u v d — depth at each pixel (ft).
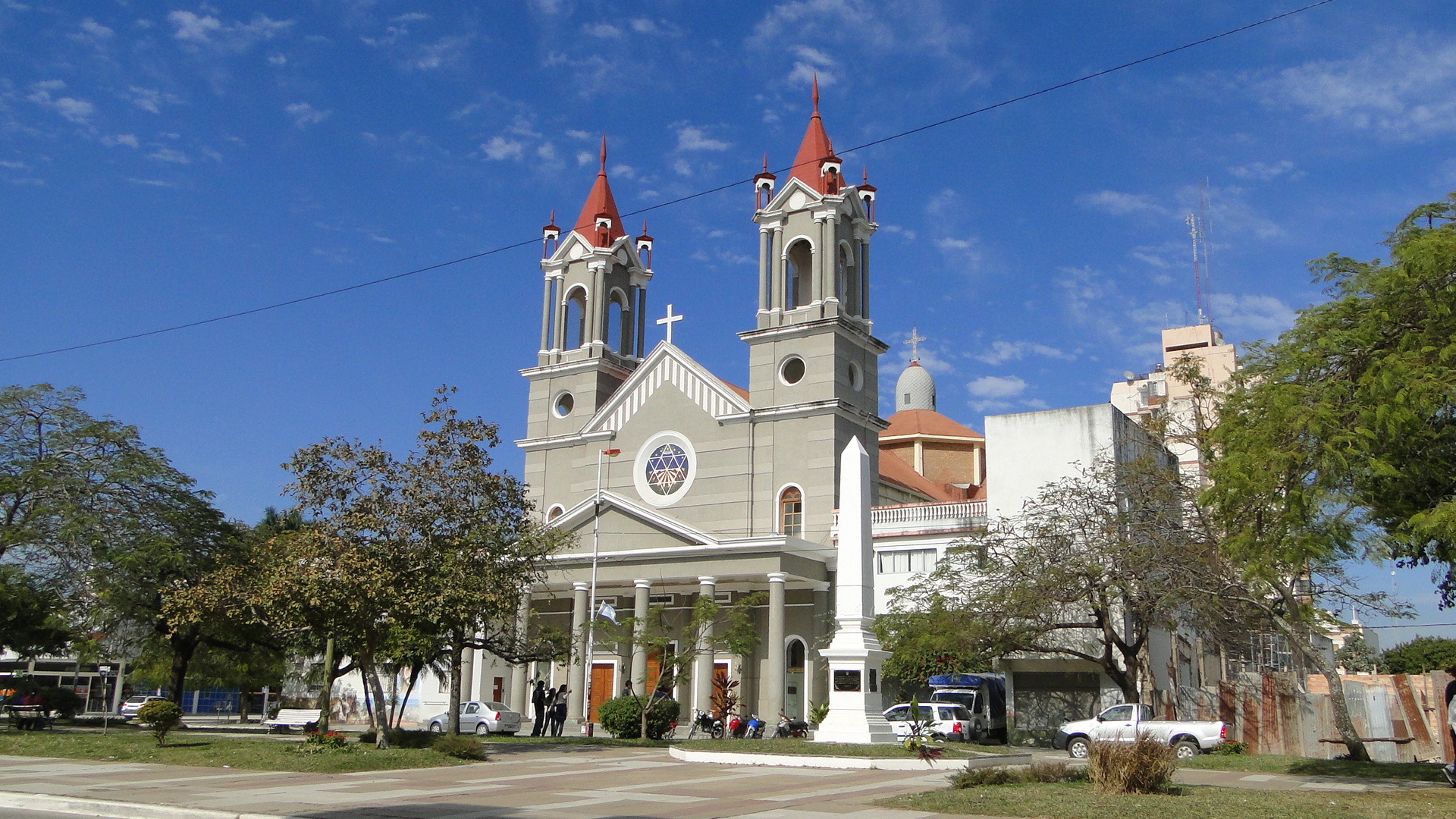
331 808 56.29
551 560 137.18
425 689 200.95
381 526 104.17
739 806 57.72
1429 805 55.93
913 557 169.37
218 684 238.27
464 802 59.16
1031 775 69.21
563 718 143.84
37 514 142.20
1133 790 61.62
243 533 170.19
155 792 64.39
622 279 215.51
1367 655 300.40
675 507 186.09
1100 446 161.99
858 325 188.03
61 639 144.97
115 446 151.23
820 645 171.12
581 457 199.11
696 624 151.53
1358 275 79.05
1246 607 134.51
